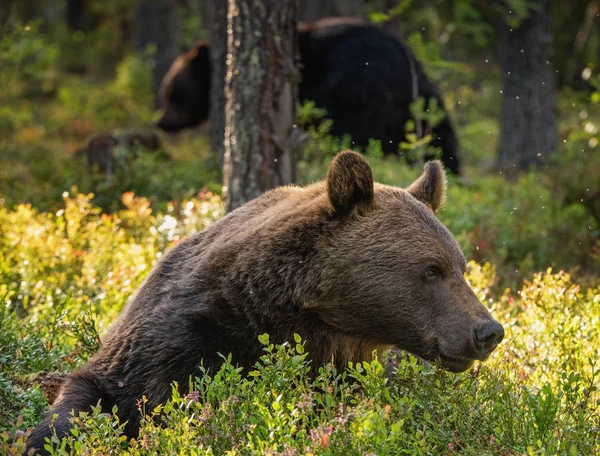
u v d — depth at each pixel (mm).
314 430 6379
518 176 25781
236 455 6445
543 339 9695
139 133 24438
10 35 23016
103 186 17797
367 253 7938
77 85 43000
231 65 13664
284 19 13555
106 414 7051
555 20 43156
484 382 8062
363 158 7992
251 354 8000
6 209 15867
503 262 15086
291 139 13867
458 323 7793
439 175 8953
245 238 8219
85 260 12469
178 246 8977
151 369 7938
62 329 9602
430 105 18469
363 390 7414
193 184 18734
